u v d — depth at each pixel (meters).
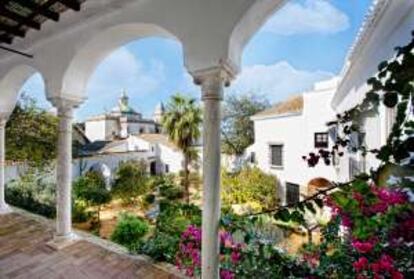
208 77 2.69
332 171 10.44
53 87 4.15
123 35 3.62
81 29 3.79
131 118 37.59
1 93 5.44
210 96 2.70
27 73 5.30
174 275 3.38
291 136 12.34
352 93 6.43
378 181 1.33
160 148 25.12
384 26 3.68
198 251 3.27
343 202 1.56
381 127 3.78
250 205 11.30
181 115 14.99
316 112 11.04
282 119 12.76
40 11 3.61
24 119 10.08
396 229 1.50
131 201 14.69
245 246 2.86
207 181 2.71
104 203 12.53
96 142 26.61
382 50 4.08
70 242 4.25
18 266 3.55
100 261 3.71
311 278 2.51
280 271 2.63
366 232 1.60
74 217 9.87
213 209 2.68
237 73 2.80
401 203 1.46
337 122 1.84
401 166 1.26
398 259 2.00
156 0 3.04
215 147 2.71
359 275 2.14
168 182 17.86
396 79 1.29
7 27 4.13
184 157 15.50
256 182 12.40
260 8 2.53
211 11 2.64
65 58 4.00
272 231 4.18
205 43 2.66
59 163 4.27
